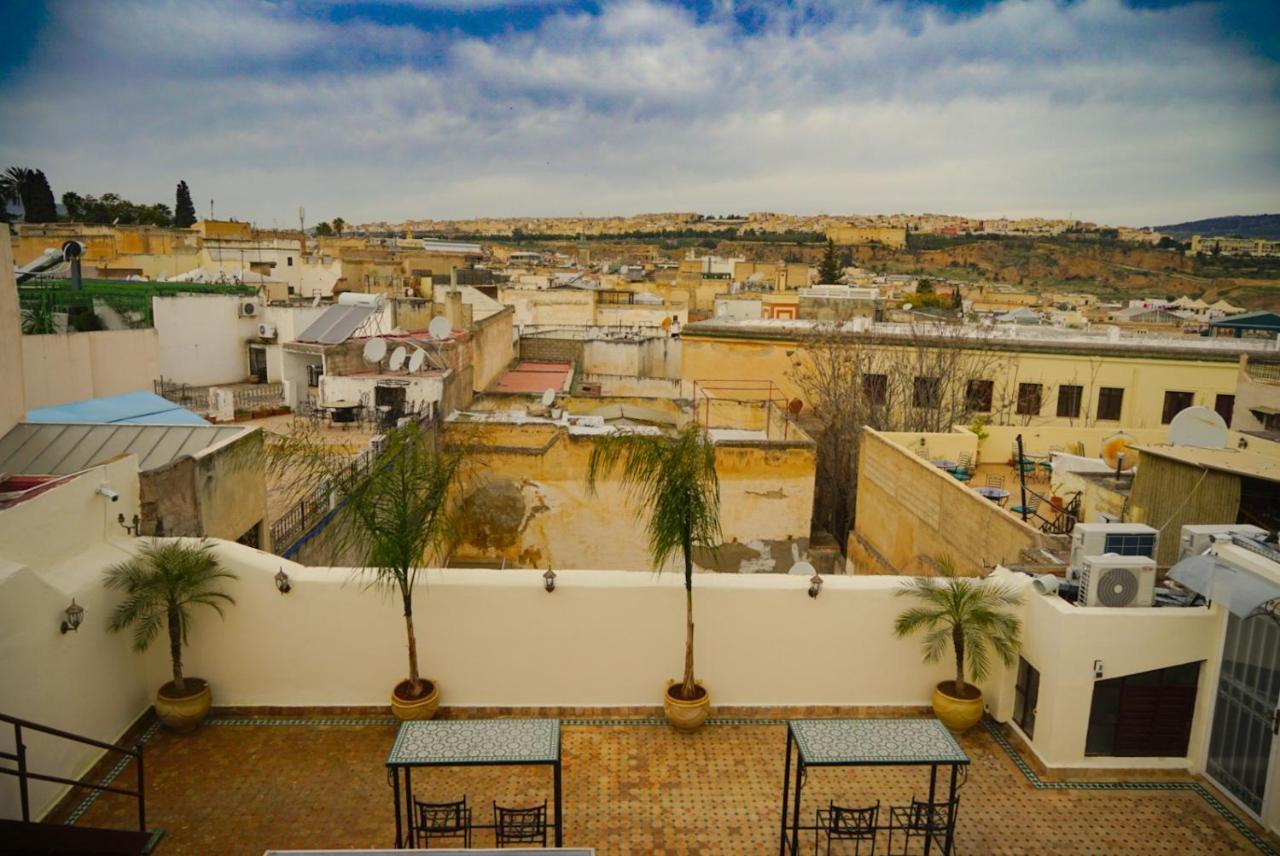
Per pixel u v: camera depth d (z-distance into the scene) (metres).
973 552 14.30
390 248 68.56
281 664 10.02
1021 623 9.83
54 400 19.22
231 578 9.87
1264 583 8.20
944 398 26.48
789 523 20.83
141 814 7.16
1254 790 8.56
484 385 29.30
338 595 9.90
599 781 8.99
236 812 8.31
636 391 33.06
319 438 20.11
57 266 23.83
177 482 10.70
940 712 9.84
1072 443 21.36
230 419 23.92
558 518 20.38
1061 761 9.23
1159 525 13.16
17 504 8.30
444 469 10.28
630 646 10.17
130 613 9.16
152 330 22.69
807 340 28.47
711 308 59.94
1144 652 9.05
